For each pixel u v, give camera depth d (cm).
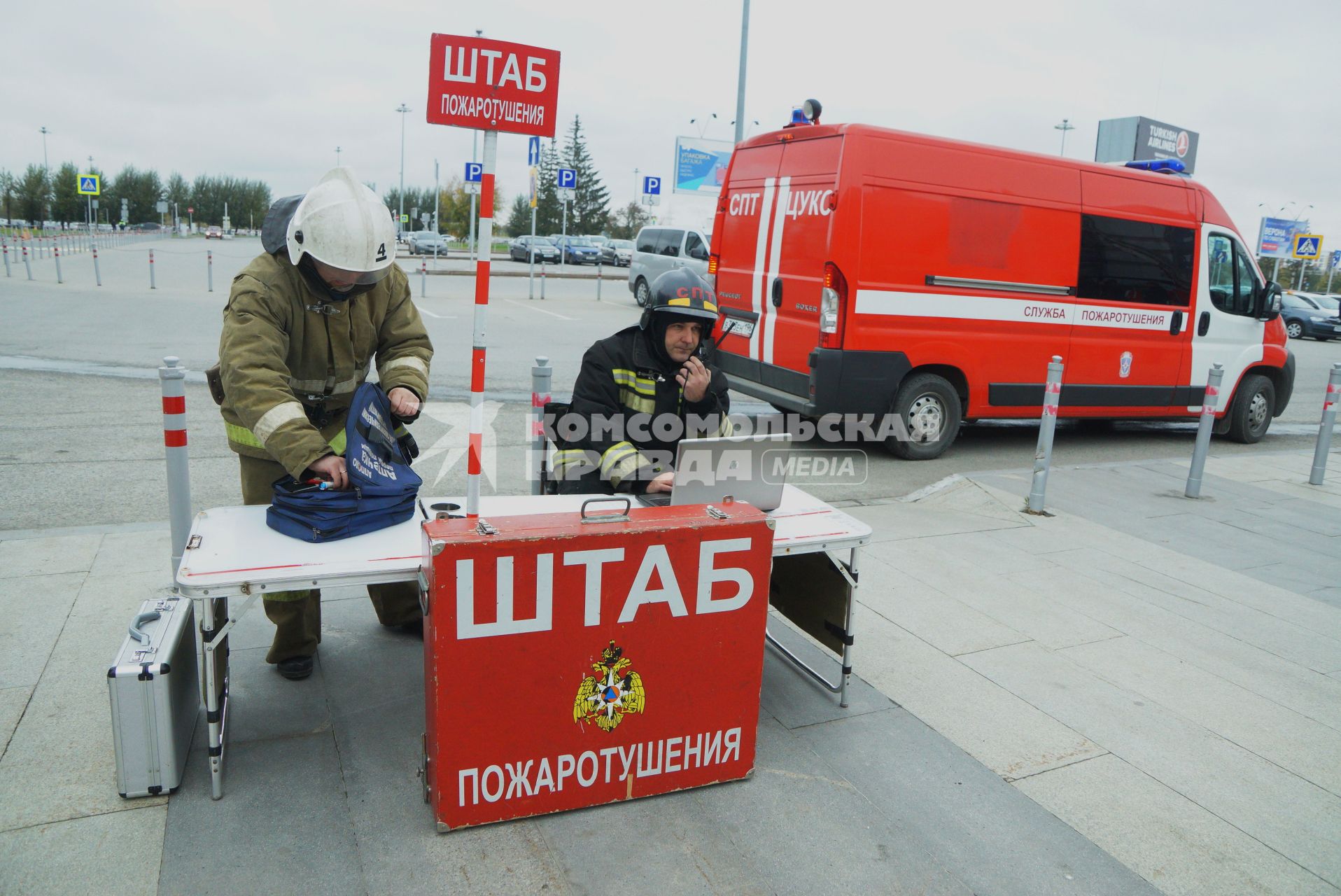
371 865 243
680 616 268
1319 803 302
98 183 3556
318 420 321
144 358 1050
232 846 247
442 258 4266
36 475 596
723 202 868
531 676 252
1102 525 629
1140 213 852
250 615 399
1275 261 5088
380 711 323
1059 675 389
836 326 725
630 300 2367
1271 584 525
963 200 754
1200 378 939
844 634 343
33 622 372
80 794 266
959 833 273
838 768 306
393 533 289
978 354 792
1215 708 366
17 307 1483
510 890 236
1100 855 267
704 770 287
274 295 288
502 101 277
